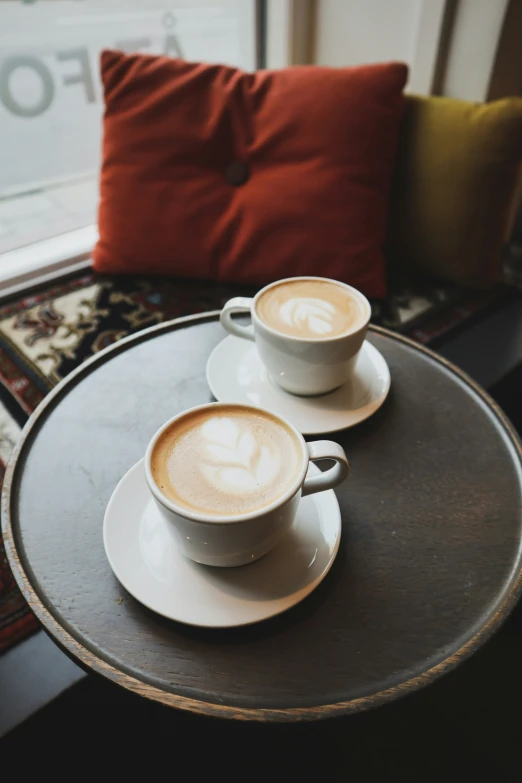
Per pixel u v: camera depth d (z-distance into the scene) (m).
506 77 1.17
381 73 1.05
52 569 0.46
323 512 0.48
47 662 0.64
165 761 0.75
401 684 0.39
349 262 1.07
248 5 1.43
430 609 0.44
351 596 0.45
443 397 0.65
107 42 1.31
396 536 0.49
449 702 0.86
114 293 1.15
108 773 0.72
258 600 0.42
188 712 0.37
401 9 1.23
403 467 0.56
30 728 0.61
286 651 0.41
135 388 0.64
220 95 1.09
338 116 1.05
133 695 0.39
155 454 0.44
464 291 1.20
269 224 1.07
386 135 1.07
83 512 0.51
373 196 1.08
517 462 0.57
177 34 1.40
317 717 0.37
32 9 1.17
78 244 1.36
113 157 1.10
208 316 0.75
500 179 1.08
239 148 1.11
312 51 1.47
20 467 0.55
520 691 0.87
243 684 0.39
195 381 0.65
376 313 1.12
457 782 0.77
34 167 1.35
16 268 1.26
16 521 0.50
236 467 0.43
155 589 0.42
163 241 1.11
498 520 0.51
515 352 1.04
